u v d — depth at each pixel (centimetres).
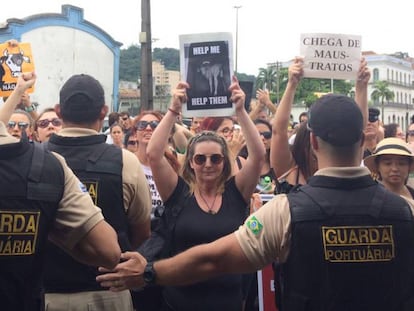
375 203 210
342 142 213
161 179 341
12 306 199
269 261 215
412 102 10819
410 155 335
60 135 304
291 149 372
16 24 2905
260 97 672
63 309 290
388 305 206
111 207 297
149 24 1553
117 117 831
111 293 298
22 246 199
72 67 3184
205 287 319
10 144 202
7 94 501
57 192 208
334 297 204
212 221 331
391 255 206
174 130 536
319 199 210
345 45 389
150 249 330
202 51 344
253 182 346
